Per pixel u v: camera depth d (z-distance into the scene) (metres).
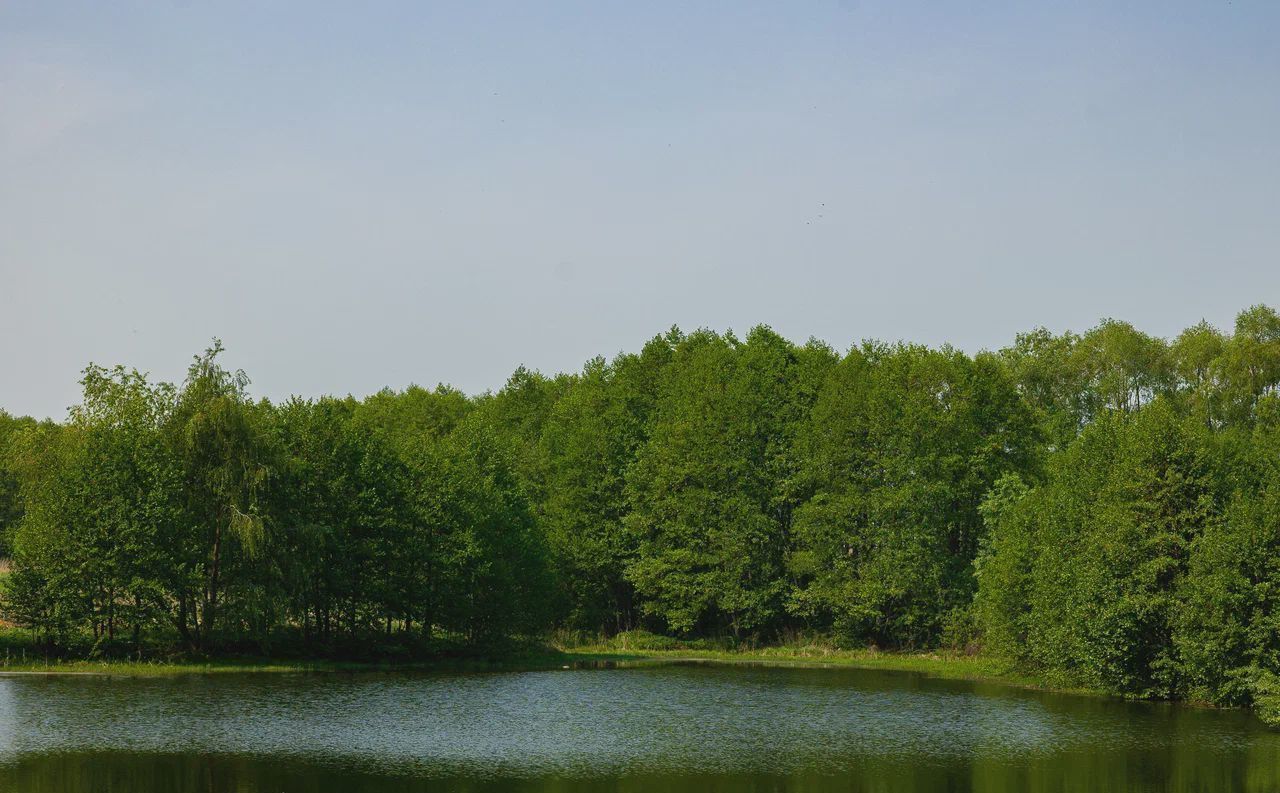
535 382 144.75
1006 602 70.50
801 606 95.62
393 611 80.62
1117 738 48.97
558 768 41.22
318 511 75.62
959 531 95.00
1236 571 55.06
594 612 104.38
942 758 44.31
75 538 65.69
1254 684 53.81
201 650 71.06
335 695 58.81
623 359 124.19
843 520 92.88
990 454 92.94
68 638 66.50
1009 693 64.31
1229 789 39.16
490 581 82.94
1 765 39.66
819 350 109.31
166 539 67.44
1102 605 59.59
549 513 105.75
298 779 38.53
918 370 95.38
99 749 42.56
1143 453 60.34
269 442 70.75
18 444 81.81
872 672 77.38
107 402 74.81
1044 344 137.50
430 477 80.62
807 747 46.34
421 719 51.41
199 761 40.94
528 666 79.94
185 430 69.00
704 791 38.38
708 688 65.88
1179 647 57.22
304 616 76.38
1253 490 60.69
